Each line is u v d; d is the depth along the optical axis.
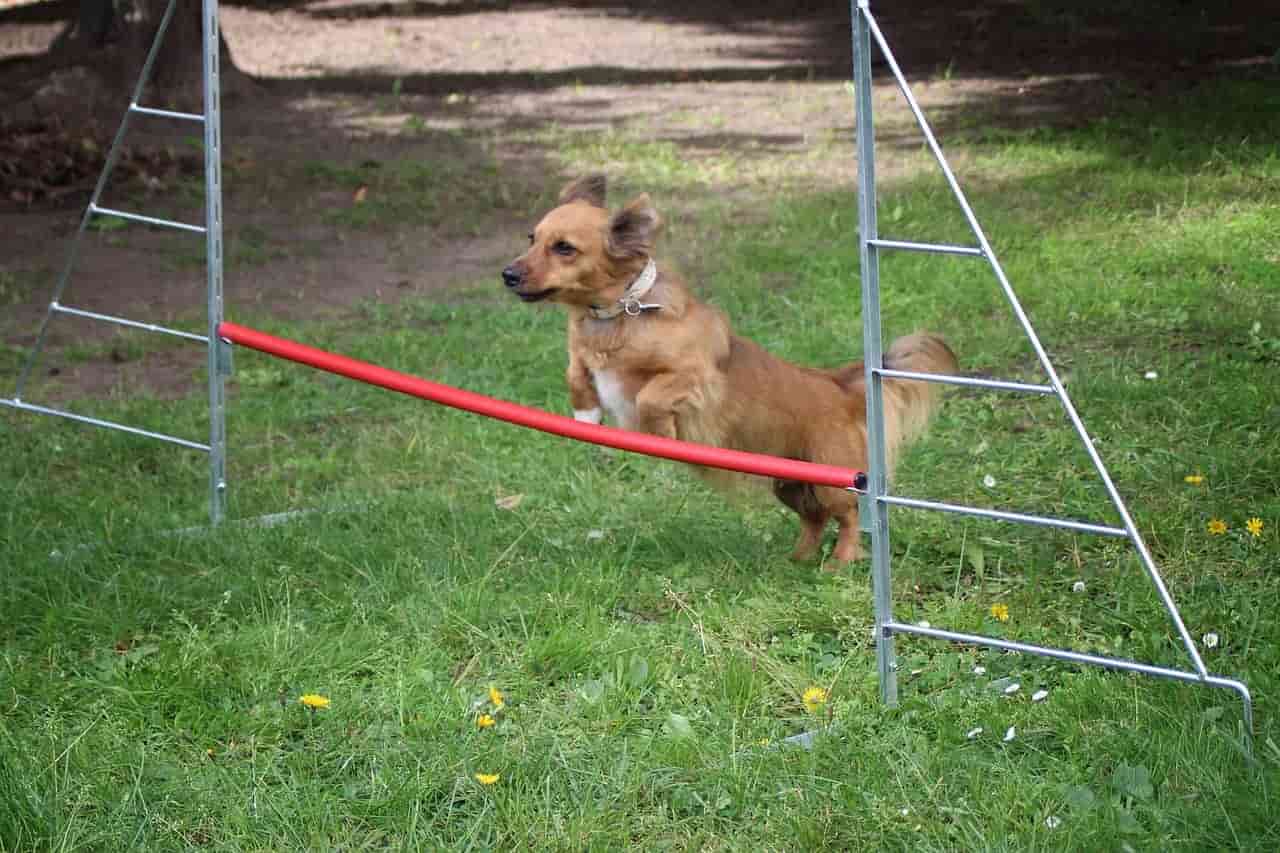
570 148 10.31
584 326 5.13
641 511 5.35
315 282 7.69
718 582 5.00
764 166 9.55
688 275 7.28
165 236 8.62
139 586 4.96
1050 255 7.00
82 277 7.83
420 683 4.61
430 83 12.98
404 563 5.05
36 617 4.89
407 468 5.63
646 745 4.41
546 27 15.62
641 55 14.01
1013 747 4.39
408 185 9.54
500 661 4.73
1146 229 7.34
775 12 15.95
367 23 16.02
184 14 11.69
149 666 4.66
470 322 6.84
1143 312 6.31
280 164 10.15
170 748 4.48
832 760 4.35
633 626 4.84
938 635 4.47
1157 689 4.46
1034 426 5.67
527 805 4.26
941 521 5.21
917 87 11.88
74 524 5.29
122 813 4.25
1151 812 4.17
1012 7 15.12
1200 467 5.30
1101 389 5.77
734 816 4.27
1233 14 13.77
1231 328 6.11
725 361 5.12
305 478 5.60
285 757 4.42
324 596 4.92
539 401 6.02
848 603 4.87
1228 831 4.11
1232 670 4.55
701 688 4.60
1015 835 4.14
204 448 5.33
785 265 7.33
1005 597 4.90
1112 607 4.83
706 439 5.11
